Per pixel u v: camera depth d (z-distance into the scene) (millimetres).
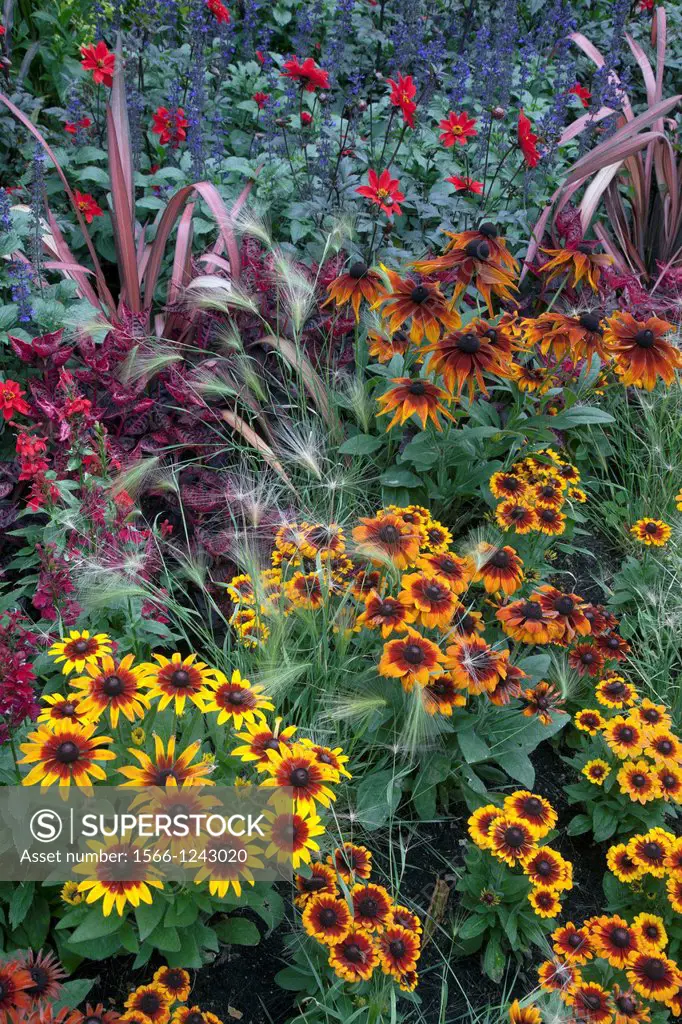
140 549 2730
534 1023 2029
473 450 3406
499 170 4520
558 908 2225
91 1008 2049
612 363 3666
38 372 3387
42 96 4676
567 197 4484
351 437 3639
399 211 3902
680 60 5848
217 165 4234
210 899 2027
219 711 2105
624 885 2539
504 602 2988
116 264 4367
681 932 2406
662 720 2613
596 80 4887
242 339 3750
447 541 2838
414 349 3482
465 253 2867
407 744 2463
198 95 4145
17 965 1787
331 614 2791
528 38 5586
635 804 2641
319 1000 2176
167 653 3004
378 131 4859
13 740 2061
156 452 3271
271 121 4340
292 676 2408
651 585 3459
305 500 3398
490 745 2676
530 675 2758
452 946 2422
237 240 3791
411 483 3373
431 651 2312
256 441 3375
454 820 2744
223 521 3260
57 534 2607
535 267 4359
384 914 2129
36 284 3469
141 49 4473
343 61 5102
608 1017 2049
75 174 4129
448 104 5012
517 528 2941
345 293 3180
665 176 5004
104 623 2633
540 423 3316
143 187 4434
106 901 1773
